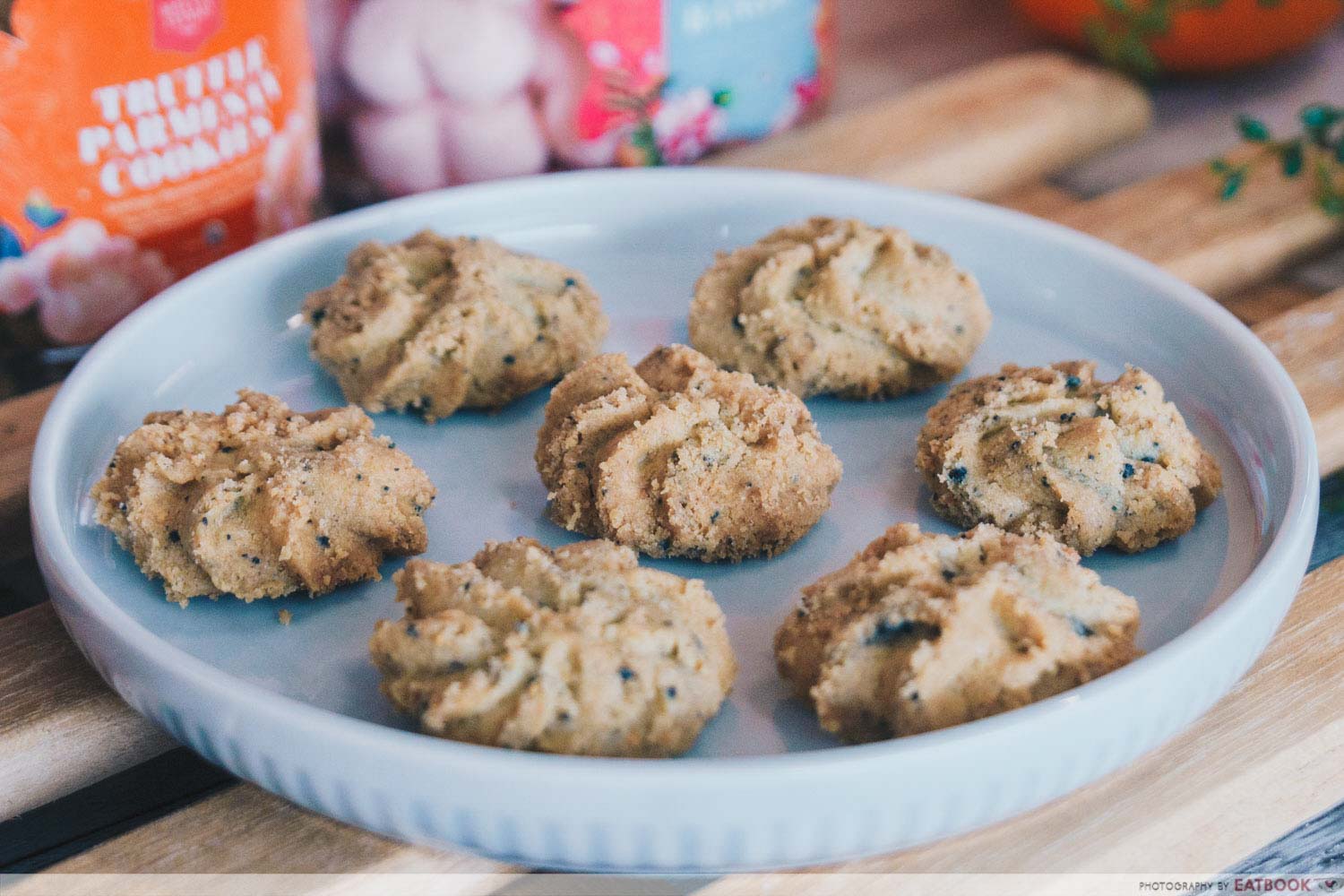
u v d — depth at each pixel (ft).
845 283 1.00
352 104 1.21
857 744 0.79
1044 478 0.91
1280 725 0.83
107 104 1.01
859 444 0.98
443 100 1.19
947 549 0.83
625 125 1.21
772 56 1.24
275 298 1.05
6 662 0.87
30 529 0.96
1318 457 0.93
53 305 1.05
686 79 1.21
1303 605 0.89
